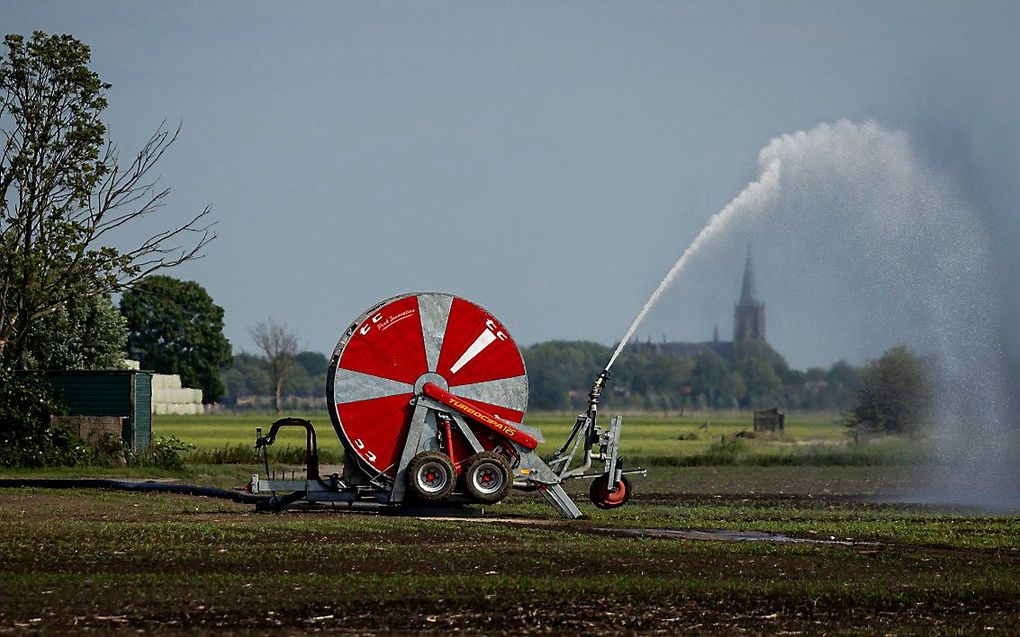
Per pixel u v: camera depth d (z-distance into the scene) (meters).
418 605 57.66
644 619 55.31
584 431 102.19
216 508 104.81
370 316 100.50
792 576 67.31
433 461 98.12
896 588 63.19
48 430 162.12
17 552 73.25
